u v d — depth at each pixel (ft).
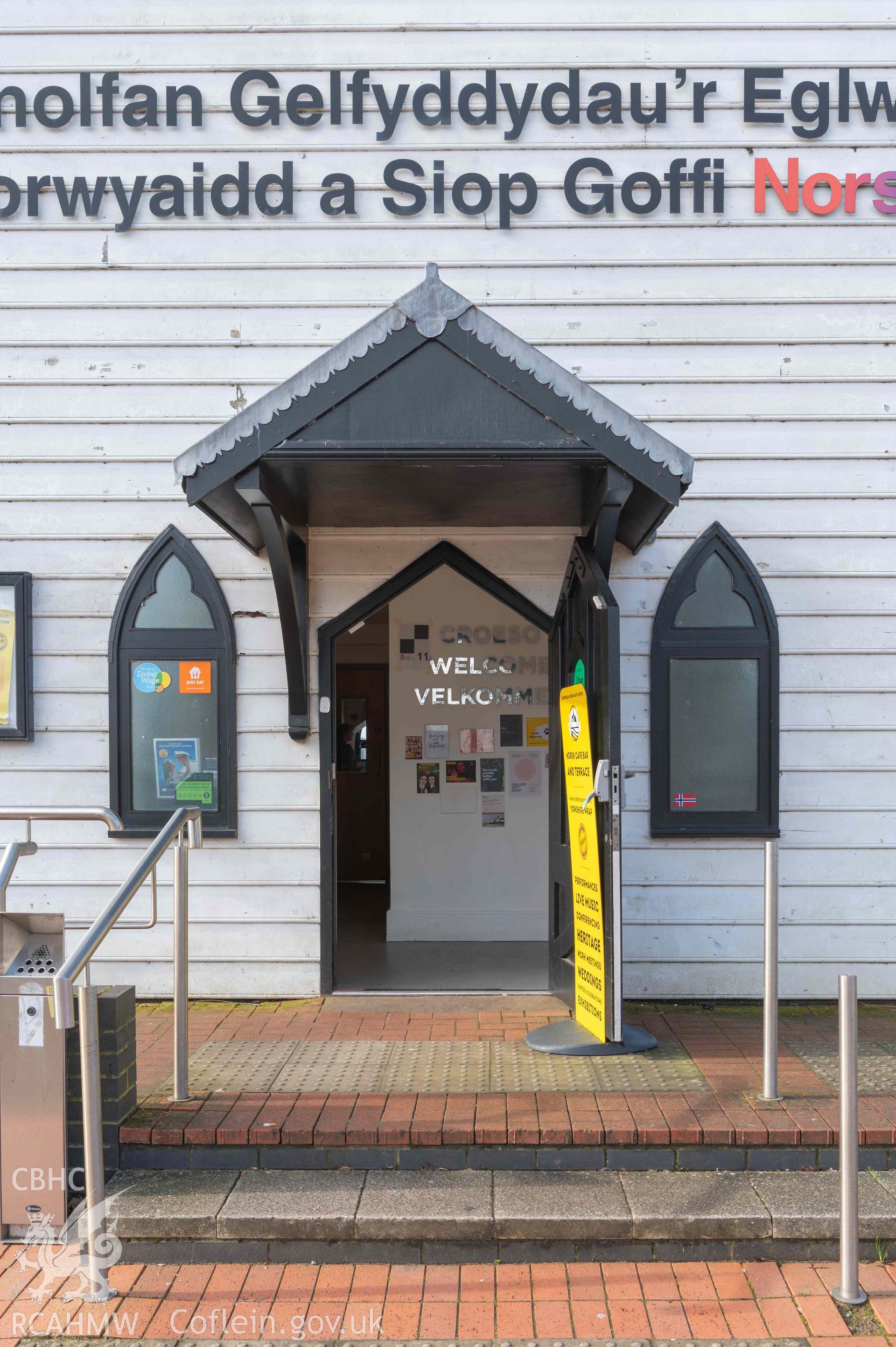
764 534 20.34
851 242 20.36
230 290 20.47
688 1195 12.96
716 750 20.26
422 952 24.49
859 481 20.33
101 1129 12.19
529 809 25.85
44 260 20.52
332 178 20.39
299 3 20.39
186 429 20.54
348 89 20.47
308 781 20.29
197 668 20.44
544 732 25.82
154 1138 13.80
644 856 20.22
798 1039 17.75
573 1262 12.48
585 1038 16.93
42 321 20.56
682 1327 11.25
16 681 20.39
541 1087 15.17
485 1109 14.37
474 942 25.73
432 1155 13.69
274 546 17.39
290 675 19.61
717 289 20.36
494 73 20.35
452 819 25.86
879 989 20.16
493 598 25.81
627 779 20.24
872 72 20.39
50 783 20.56
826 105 20.33
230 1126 13.89
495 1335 11.18
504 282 20.40
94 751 20.56
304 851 20.29
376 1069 15.99
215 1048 17.08
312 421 15.39
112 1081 13.84
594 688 17.03
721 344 20.36
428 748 25.89
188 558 20.39
